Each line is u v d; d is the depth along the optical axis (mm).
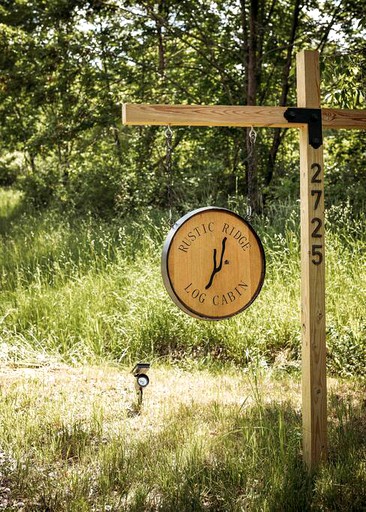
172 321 7523
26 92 12586
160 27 12070
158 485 4574
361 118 4785
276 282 7812
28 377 6344
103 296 8094
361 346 6898
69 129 12773
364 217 9227
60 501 4410
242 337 7250
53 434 5078
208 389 6191
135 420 5457
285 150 12938
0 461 4742
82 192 13102
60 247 9922
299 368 6887
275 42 11914
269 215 10141
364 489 4453
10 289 8750
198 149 12852
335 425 5289
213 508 4398
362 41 8938
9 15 12945
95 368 6828
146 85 12359
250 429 5121
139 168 13055
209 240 4582
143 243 9070
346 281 7617
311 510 4348
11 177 19797
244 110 4648
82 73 12398
